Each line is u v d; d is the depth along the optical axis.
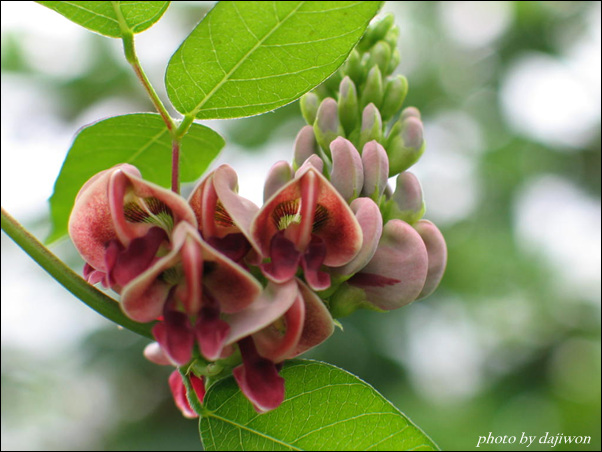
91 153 0.24
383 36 0.24
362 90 0.23
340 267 0.20
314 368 0.21
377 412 0.21
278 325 0.20
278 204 0.20
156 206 0.20
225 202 0.20
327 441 0.21
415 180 0.22
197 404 0.21
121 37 0.20
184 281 0.19
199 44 0.20
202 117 0.21
